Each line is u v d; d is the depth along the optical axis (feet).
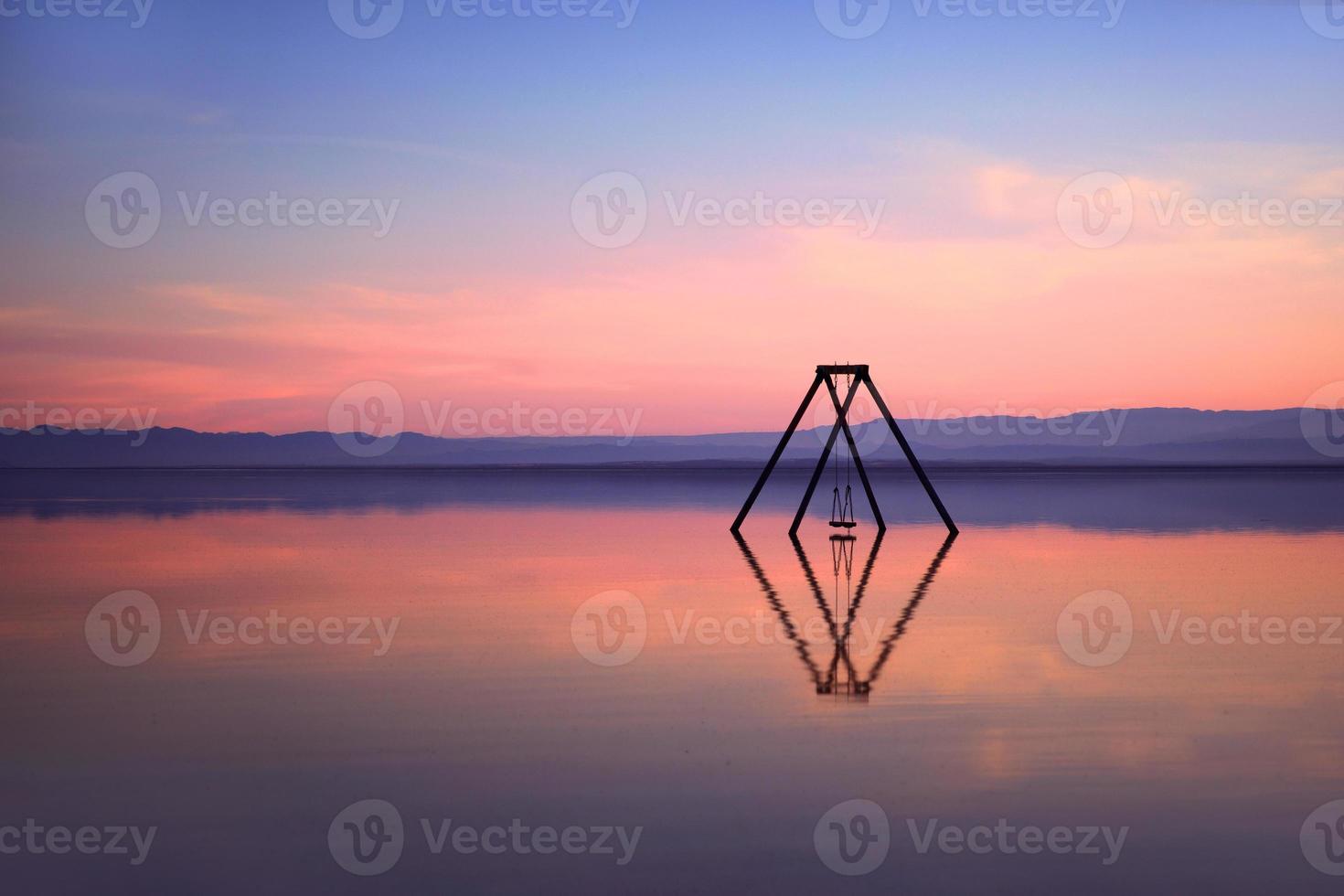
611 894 15.08
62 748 22.38
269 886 15.48
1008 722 23.97
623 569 55.47
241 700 26.61
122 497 145.69
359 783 19.95
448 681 28.73
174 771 20.76
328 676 29.53
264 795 19.31
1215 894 15.07
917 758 21.22
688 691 27.30
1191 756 21.30
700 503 131.34
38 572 54.24
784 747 22.03
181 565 57.72
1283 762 20.97
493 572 53.88
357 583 49.52
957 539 74.18
